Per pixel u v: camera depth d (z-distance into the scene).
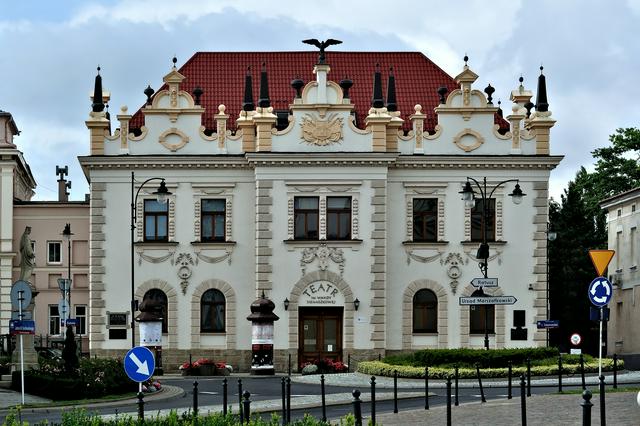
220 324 71.56
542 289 71.56
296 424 25.95
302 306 70.44
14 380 49.59
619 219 90.00
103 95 73.69
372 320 70.31
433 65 79.00
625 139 98.62
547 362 56.00
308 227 70.94
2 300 87.81
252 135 71.81
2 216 88.12
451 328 71.31
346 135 71.00
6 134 90.31
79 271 89.69
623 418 32.41
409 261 71.62
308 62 79.12
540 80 72.69
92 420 26.92
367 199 70.75
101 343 71.12
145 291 71.38
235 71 78.06
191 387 55.31
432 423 33.91
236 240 71.69
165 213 71.88
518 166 71.75
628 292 87.00
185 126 72.00
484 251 59.72
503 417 34.53
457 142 71.94
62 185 101.56
